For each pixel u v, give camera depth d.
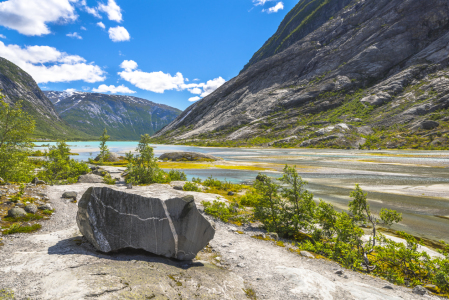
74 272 5.19
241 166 53.09
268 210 13.54
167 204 7.24
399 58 198.38
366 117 150.38
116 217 6.77
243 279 6.46
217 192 23.64
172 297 4.84
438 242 13.50
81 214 7.00
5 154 18.16
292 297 5.43
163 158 66.56
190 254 7.46
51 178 23.78
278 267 7.43
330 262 8.77
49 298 4.11
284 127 180.25
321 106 191.62
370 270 8.83
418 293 6.58
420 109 129.75
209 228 7.79
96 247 6.58
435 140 98.12
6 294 4.16
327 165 54.12
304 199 13.22
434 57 173.62
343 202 22.69
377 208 20.86
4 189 13.61
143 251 7.19
